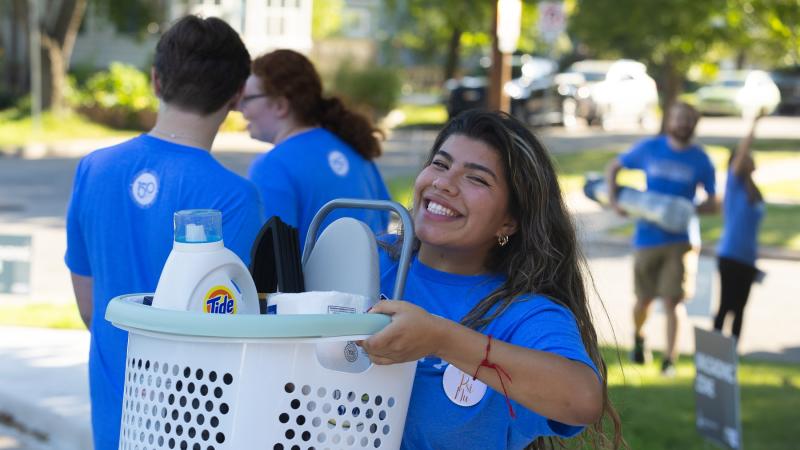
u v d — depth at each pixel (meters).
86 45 30.64
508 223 2.31
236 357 1.87
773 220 15.60
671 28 20.44
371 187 4.23
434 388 2.25
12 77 27.81
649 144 7.57
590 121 32.44
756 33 20.38
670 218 7.09
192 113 3.04
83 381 6.34
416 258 2.47
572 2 23.92
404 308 1.91
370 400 1.98
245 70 3.12
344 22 46.72
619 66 33.72
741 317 7.70
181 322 1.88
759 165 23.09
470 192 2.26
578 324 2.34
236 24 30.39
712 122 38.16
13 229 13.08
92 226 3.02
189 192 2.96
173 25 3.08
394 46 45.72
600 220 15.01
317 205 3.96
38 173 19.22
